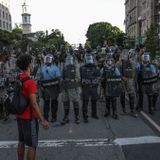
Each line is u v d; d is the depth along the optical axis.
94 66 10.75
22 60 6.19
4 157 7.58
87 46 20.38
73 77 10.50
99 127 10.03
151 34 29.78
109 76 10.92
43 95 10.75
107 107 11.40
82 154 7.64
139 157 7.35
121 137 8.89
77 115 10.58
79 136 9.12
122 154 7.57
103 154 7.60
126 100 14.09
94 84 10.72
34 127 6.13
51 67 10.68
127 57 11.87
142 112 12.02
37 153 7.77
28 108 6.10
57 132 9.58
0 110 11.05
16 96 6.11
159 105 13.03
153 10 80.75
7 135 9.41
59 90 10.75
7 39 51.22
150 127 9.93
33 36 106.94
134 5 102.12
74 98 10.52
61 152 7.83
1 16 92.88
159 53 29.30
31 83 6.06
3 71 11.33
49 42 103.12
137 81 11.69
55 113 10.82
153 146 8.06
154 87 11.62
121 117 11.34
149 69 11.52
